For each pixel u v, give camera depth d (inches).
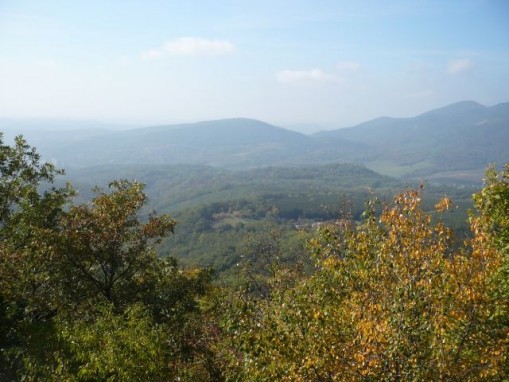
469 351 297.0
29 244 624.7
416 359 270.8
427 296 297.1
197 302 716.0
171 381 449.4
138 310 490.3
